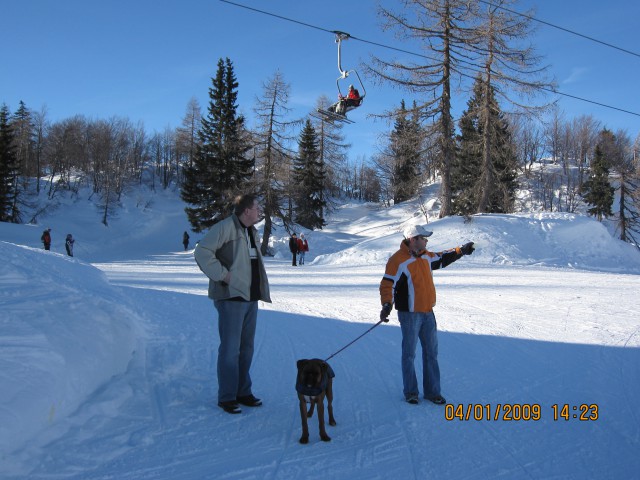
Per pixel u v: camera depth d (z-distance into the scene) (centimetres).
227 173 3641
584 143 7381
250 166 3678
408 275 494
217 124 3862
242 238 475
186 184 4106
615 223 4541
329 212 5097
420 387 542
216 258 462
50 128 8262
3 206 5072
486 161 2673
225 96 3847
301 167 4575
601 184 4834
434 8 2377
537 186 6391
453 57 2466
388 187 6094
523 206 5872
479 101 2698
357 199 8469
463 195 3562
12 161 5197
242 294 464
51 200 6322
